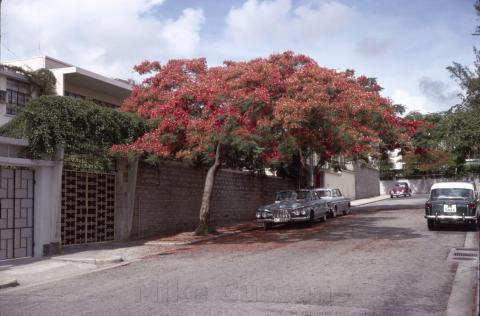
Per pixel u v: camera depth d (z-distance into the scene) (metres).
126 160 17.59
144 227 18.61
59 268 12.30
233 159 21.94
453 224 19.92
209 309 7.36
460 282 9.20
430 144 29.83
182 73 18.91
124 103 19.39
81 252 14.73
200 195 22.59
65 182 15.60
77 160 15.91
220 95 15.99
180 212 21.03
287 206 20.56
